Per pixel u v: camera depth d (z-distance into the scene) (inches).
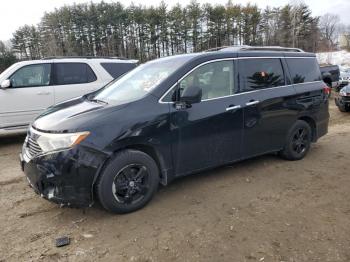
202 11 2349.9
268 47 207.0
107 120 139.3
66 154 130.8
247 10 2409.0
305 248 119.0
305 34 2314.2
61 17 2288.4
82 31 2326.5
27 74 287.0
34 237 131.3
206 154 168.6
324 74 651.5
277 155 226.1
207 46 2381.9
